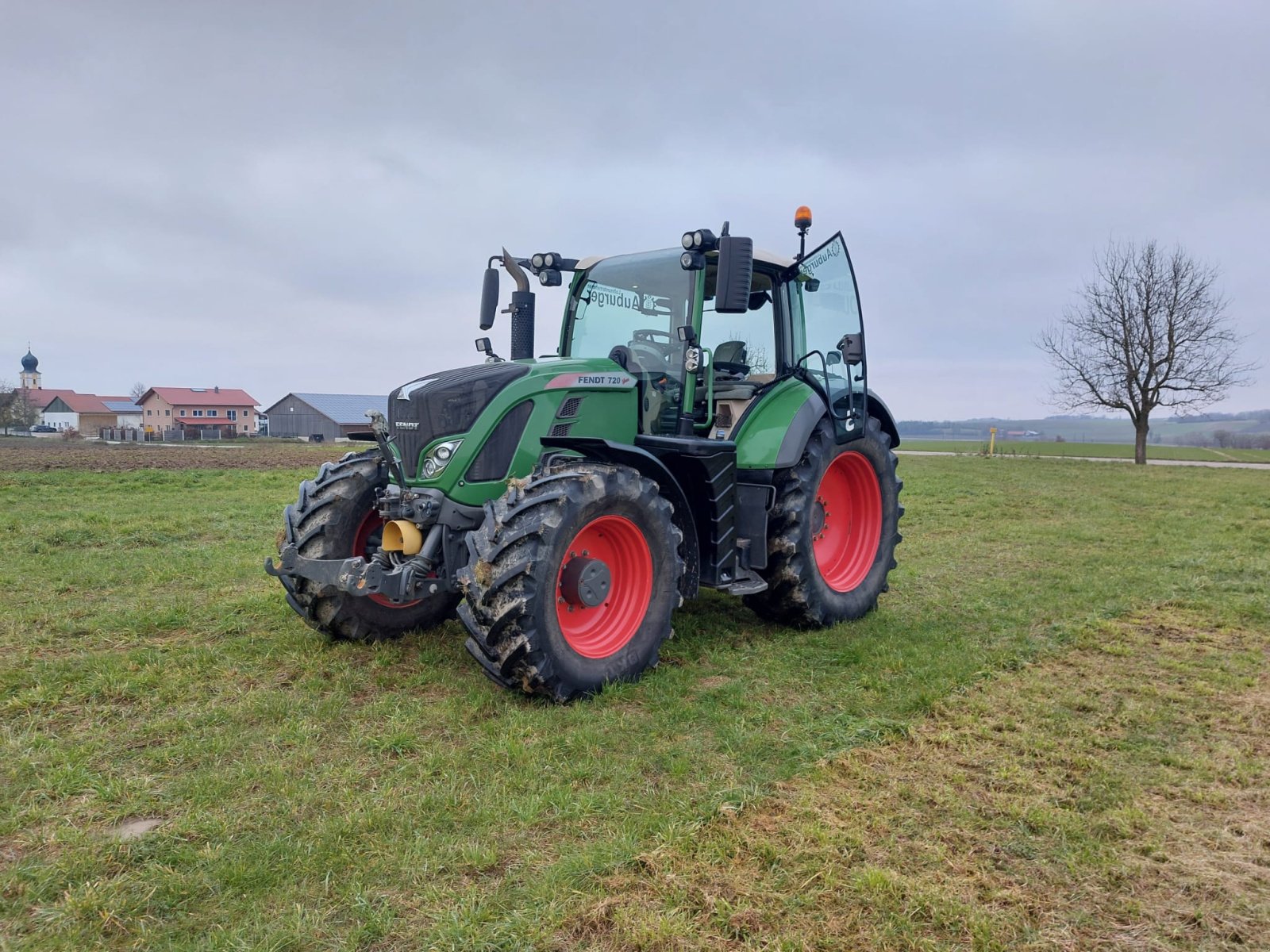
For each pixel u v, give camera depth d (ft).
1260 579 21.89
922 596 20.30
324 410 235.81
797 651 15.56
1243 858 8.53
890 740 11.29
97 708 12.25
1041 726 11.93
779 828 8.87
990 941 7.11
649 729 11.59
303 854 8.34
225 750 10.78
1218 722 12.19
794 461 16.03
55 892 7.77
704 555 15.52
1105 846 8.70
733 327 17.07
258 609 17.63
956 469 64.28
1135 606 19.01
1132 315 78.54
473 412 13.69
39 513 31.65
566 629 13.34
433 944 7.01
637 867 8.14
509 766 10.38
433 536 13.48
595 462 13.84
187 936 7.18
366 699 12.80
